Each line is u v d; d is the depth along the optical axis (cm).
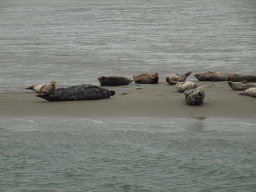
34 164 1702
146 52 5941
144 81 3650
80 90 2784
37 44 6919
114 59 5303
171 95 2917
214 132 2091
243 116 2361
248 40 7238
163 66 4788
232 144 1914
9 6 19325
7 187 1491
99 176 1584
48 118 2356
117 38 7650
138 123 2255
